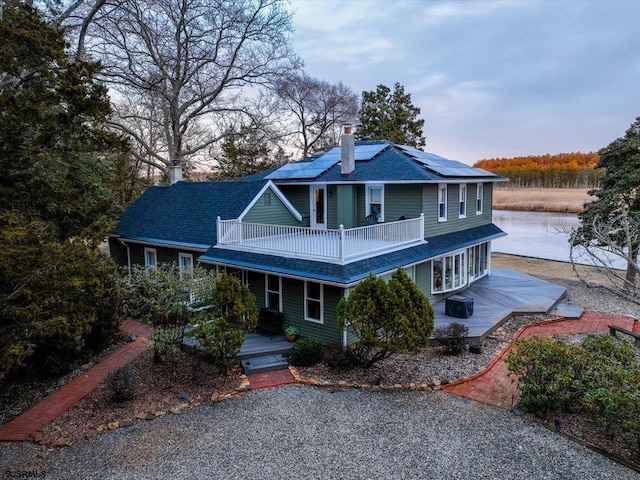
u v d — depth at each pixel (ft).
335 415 29.32
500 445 25.45
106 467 23.85
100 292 29.84
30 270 23.97
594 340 31.68
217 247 50.80
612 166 68.54
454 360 38.63
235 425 28.22
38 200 31.48
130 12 80.28
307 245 42.91
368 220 56.39
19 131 29.86
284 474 23.03
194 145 120.47
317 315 42.55
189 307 37.60
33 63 31.30
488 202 74.59
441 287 56.85
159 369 37.24
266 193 56.49
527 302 55.77
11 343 23.85
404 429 27.37
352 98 155.63
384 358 38.47
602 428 26.89
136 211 69.10
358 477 22.72
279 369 37.37
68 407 31.07
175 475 23.03
